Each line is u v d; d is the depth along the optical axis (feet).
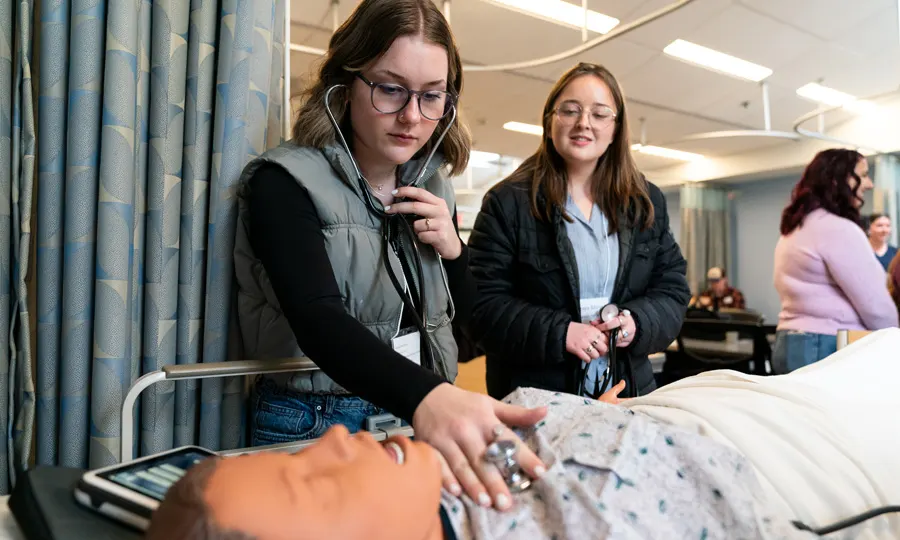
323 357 2.14
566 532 1.53
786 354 5.89
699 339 10.91
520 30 13.35
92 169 2.84
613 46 14.16
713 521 1.66
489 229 4.63
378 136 2.72
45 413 2.90
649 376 4.60
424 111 2.69
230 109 3.17
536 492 1.68
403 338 2.94
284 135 3.94
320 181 2.71
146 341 3.09
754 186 28.45
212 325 3.15
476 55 14.75
